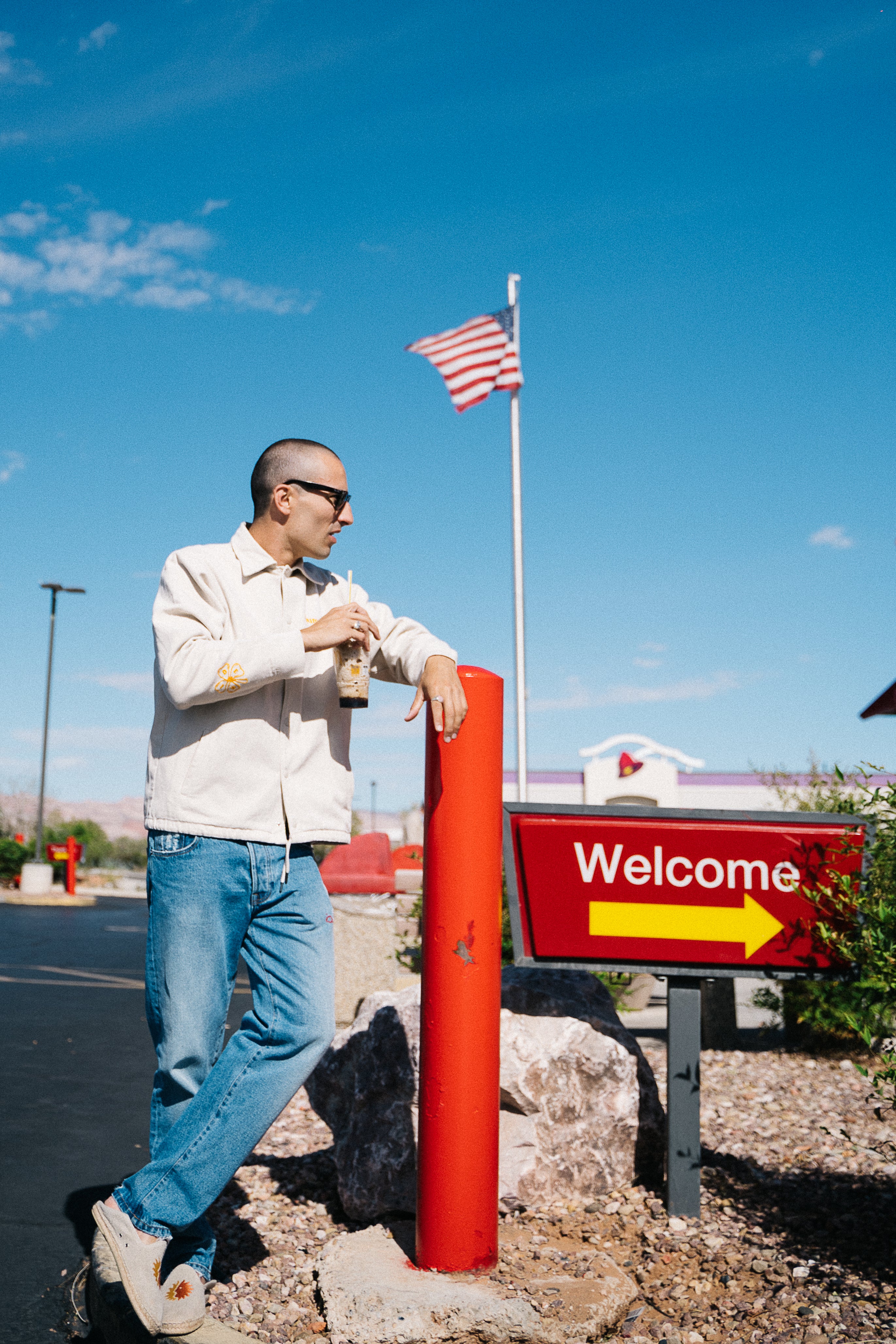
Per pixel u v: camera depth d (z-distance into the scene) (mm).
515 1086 3383
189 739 2547
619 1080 3533
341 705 2619
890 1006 3129
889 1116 4652
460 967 2721
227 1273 2934
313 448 2748
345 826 2746
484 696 2766
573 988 3814
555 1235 3133
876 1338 2410
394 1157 3273
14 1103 5090
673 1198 3244
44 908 22453
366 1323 2447
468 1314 2461
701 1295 2729
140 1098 5270
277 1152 4184
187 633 2541
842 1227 3139
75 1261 3148
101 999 8789
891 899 3219
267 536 2752
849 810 4730
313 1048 2566
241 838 2525
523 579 13734
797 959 3289
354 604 2637
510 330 14258
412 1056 3361
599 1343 2486
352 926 7105
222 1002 2598
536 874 3389
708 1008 6770
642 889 3357
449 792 2744
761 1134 4340
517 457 13961
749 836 3334
